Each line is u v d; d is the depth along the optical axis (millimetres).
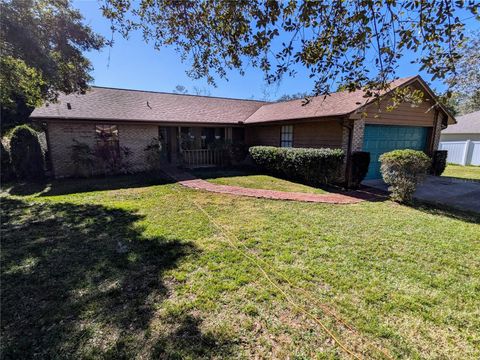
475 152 15188
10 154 9250
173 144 13703
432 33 2094
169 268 3160
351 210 5711
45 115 9312
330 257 3461
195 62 3562
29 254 3523
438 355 1986
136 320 2305
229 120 13336
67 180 9352
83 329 2203
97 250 3645
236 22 2590
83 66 7980
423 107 9867
